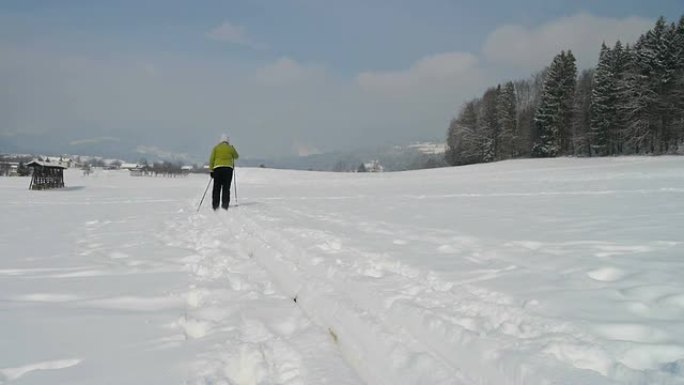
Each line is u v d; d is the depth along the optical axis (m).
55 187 25.97
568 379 2.04
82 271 4.83
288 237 6.15
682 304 3.09
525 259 4.67
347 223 7.79
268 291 4.07
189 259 5.43
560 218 8.01
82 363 2.59
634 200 11.20
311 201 13.62
